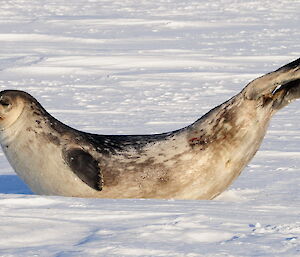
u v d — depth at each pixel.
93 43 80.38
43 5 127.25
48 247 12.85
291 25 98.56
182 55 68.56
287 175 24.73
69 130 22.05
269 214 16.70
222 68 60.50
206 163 21.72
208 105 44.59
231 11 118.69
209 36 85.94
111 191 21.52
